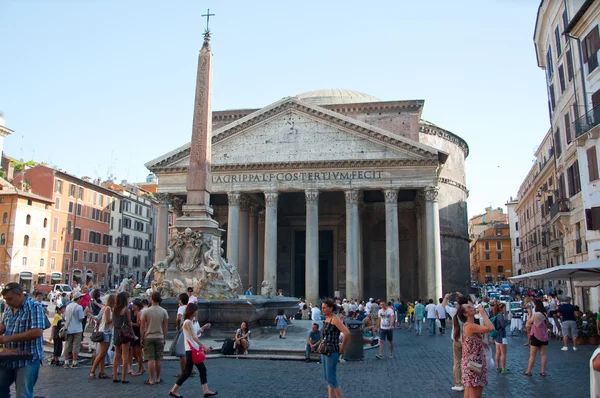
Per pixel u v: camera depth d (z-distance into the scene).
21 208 51.28
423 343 21.47
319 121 40.66
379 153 39.41
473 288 66.06
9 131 52.97
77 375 11.73
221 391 10.09
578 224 27.91
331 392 8.44
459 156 60.16
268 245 39.34
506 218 114.44
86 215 62.34
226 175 40.94
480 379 7.65
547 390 10.81
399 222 49.41
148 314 10.80
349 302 31.81
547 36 32.56
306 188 39.72
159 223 41.31
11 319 6.60
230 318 16.55
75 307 13.02
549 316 23.00
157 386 10.44
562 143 29.91
